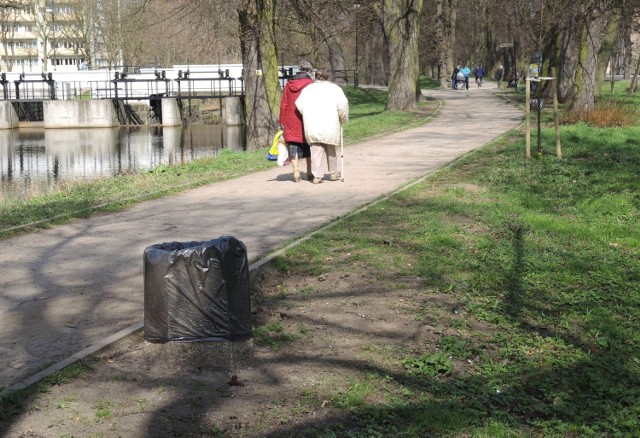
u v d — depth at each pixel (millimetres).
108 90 60844
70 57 112312
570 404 5250
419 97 39531
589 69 27531
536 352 6180
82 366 5391
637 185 13109
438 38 61750
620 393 5441
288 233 9672
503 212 11117
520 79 63156
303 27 31094
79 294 7266
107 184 15469
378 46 61281
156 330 5516
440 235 9531
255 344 6004
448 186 13211
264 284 7605
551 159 16188
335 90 13664
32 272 8070
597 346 6379
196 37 28234
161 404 4906
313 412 4891
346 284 7664
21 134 49719
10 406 4793
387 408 4973
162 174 16625
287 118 13906
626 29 41469
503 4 45000
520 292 7625
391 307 7020
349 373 5547
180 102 57594
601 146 18359
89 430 4539
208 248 5445
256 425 4684
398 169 15562
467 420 4855
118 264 8367
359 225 10055
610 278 8141
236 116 55031
